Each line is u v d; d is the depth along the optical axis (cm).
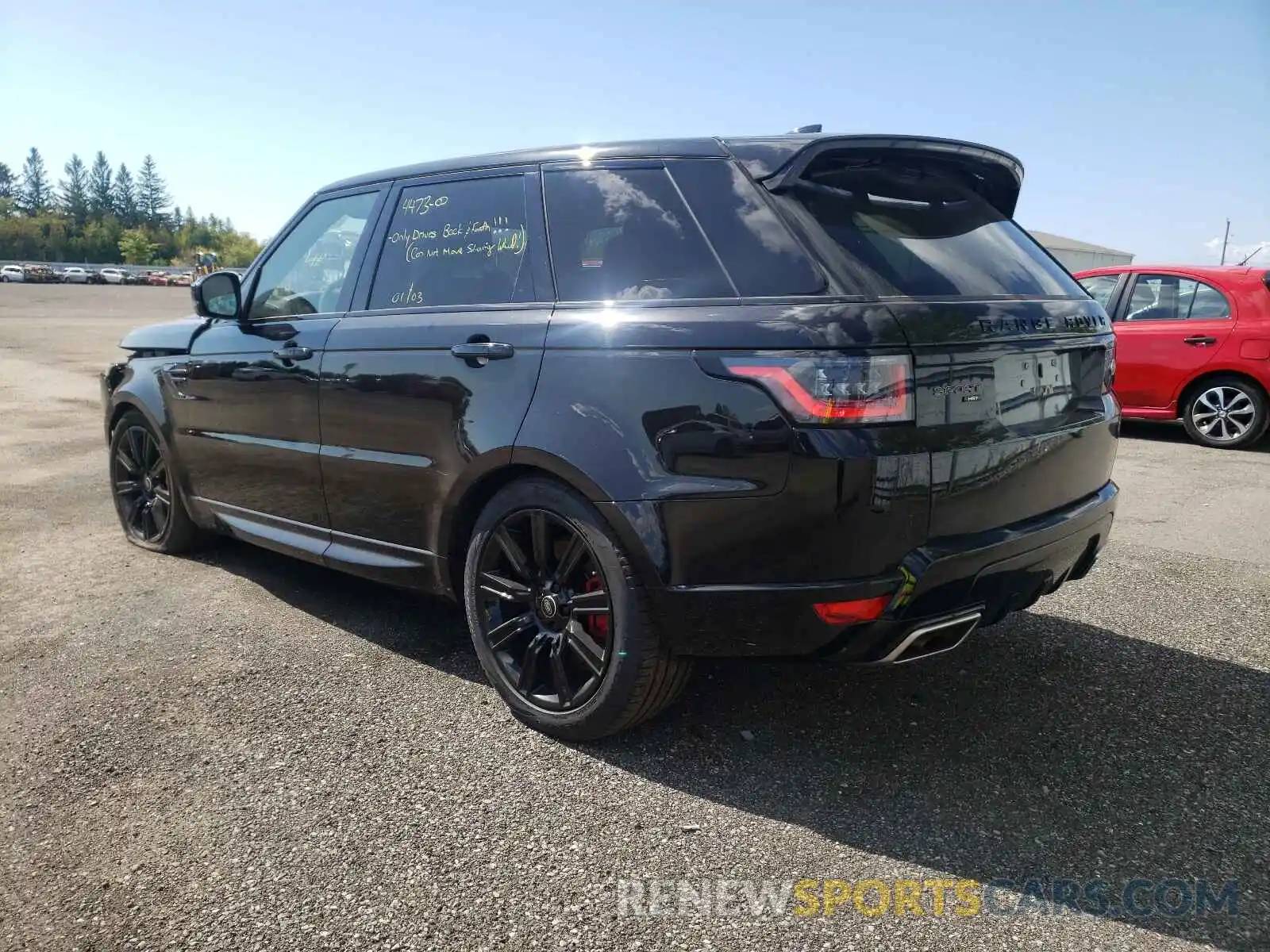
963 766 277
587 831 247
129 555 500
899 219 277
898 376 236
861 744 291
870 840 242
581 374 275
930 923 211
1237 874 227
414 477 326
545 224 306
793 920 212
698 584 255
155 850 241
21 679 342
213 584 449
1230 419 812
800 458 237
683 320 258
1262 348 785
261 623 397
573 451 271
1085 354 296
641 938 207
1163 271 859
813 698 323
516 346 292
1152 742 291
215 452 430
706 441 249
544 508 285
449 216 339
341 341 354
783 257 254
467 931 210
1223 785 266
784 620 248
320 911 217
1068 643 369
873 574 240
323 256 388
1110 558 483
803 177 265
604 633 283
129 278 7862
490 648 310
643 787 268
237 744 294
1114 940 205
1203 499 616
